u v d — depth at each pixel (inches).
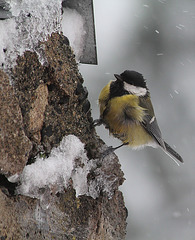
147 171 461.4
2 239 205.9
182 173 464.1
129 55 430.0
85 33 315.0
